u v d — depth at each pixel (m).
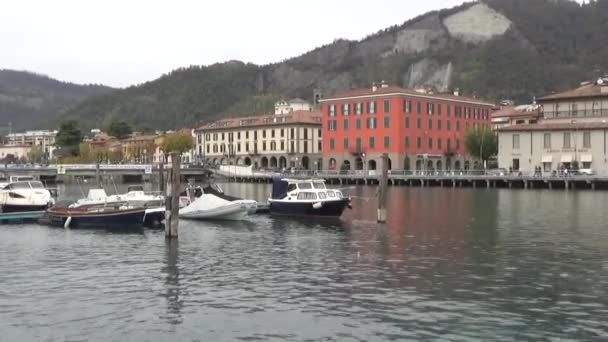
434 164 131.62
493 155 124.50
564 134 101.38
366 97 128.62
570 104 105.19
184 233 43.62
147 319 21.55
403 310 22.25
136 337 19.81
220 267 30.14
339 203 53.03
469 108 139.75
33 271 29.53
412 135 126.56
